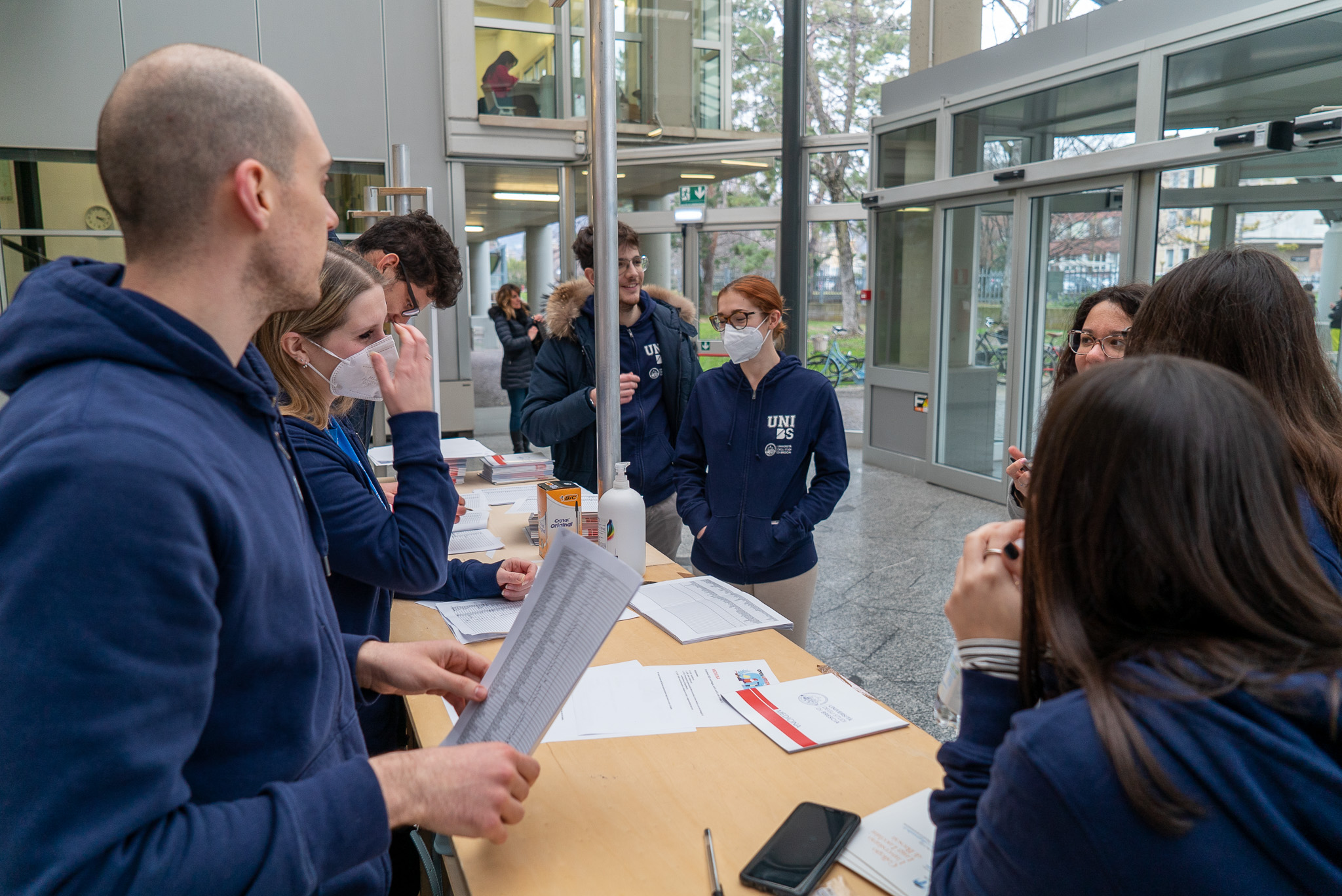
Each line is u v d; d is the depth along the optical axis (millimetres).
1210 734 562
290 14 6473
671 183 7492
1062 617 651
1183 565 605
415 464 1322
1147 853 557
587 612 1013
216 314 749
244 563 697
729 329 2273
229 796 748
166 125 695
